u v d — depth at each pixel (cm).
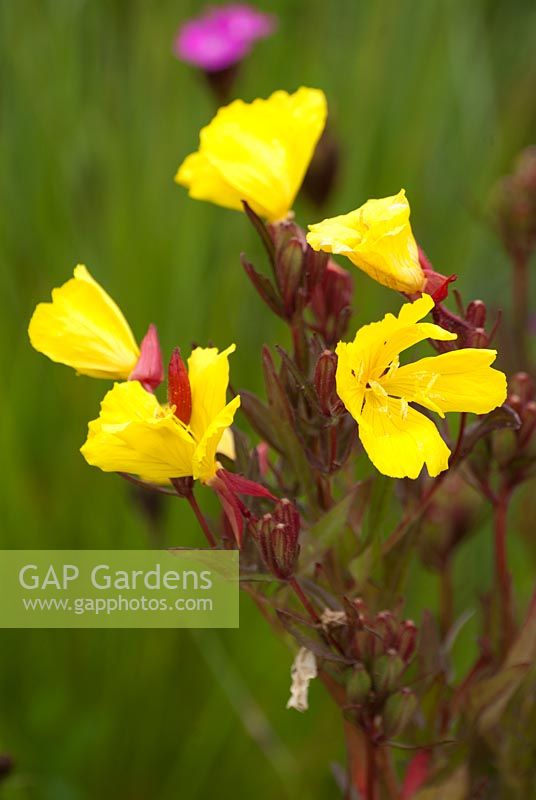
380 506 70
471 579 99
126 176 109
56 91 113
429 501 72
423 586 98
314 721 96
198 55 104
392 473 66
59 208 111
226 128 72
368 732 70
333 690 72
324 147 91
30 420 105
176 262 104
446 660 77
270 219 72
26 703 97
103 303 70
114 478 99
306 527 70
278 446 70
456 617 98
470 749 74
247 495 70
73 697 98
